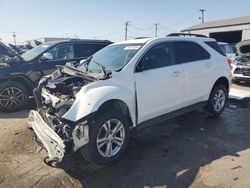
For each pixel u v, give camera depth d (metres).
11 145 4.89
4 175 3.94
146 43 4.97
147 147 4.86
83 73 4.64
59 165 4.22
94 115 4.05
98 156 4.05
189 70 5.47
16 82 7.11
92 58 5.55
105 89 4.17
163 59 5.11
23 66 7.33
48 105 4.48
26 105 7.49
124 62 4.75
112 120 4.18
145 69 4.77
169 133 5.50
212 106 6.23
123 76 4.46
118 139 4.31
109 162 4.20
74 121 3.82
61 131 3.91
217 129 5.73
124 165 4.24
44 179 3.85
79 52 8.50
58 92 4.56
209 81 5.98
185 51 5.56
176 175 3.96
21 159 4.41
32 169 4.11
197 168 4.14
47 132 4.02
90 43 8.80
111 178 3.90
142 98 4.66
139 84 4.61
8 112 7.09
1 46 7.59
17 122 6.16
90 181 3.82
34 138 5.14
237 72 11.49
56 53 8.05
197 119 6.32
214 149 4.77
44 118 4.50
